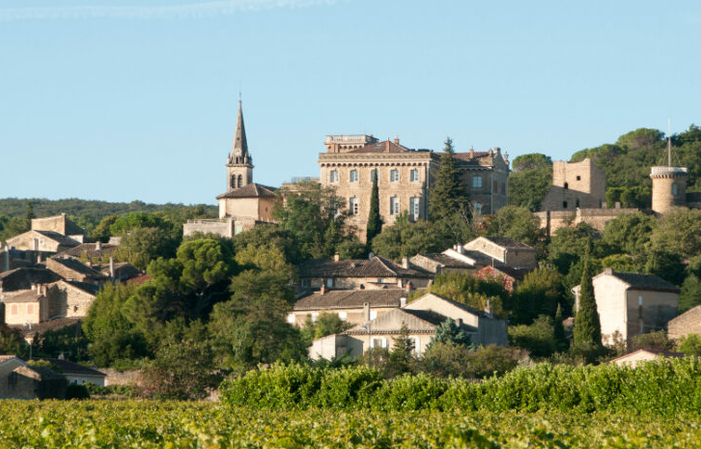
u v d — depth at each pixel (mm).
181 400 162875
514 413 115438
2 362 172625
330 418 108375
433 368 181375
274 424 101062
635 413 113188
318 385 132375
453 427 74688
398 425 96188
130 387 176875
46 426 90875
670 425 98312
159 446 80812
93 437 81875
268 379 134250
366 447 79438
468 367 182625
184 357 172375
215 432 80938
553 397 119938
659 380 114062
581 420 106500
